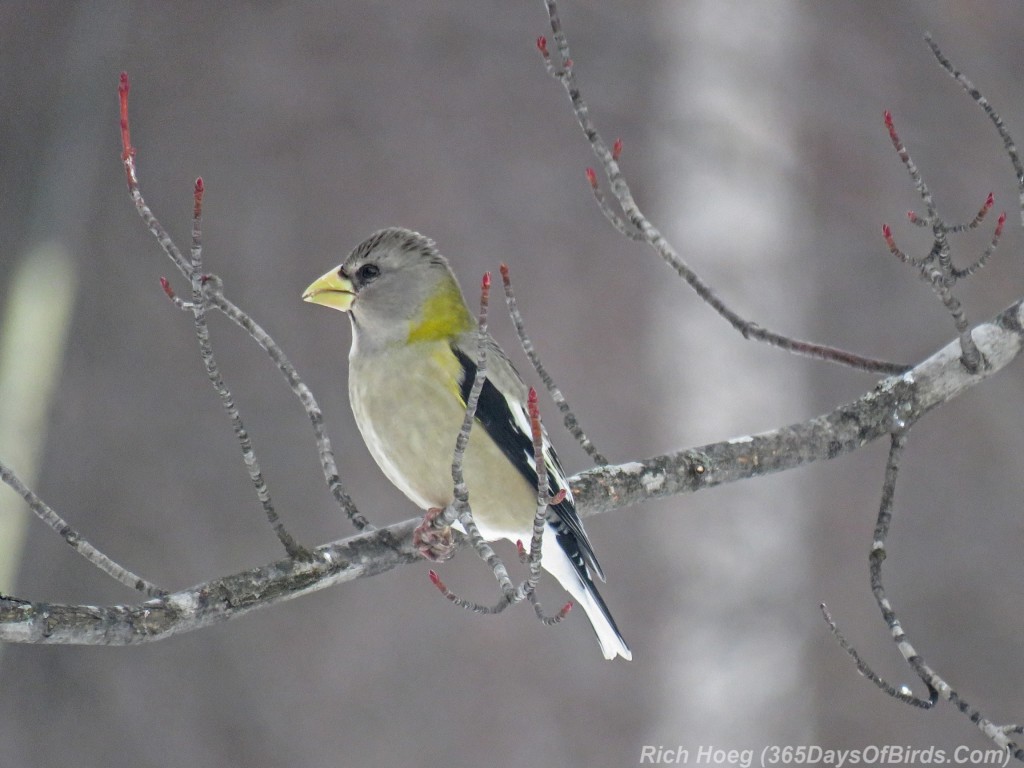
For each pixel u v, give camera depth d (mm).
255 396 11344
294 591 6980
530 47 12266
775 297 12641
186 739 10805
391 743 10867
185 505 11164
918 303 13250
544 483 5941
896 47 13789
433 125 11883
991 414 12961
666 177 12688
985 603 12570
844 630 12328
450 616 11156
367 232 11609
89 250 11734
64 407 11375
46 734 10789
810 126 13312
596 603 8477
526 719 11070
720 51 13000
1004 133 7508
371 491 11219
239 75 11883
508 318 11781
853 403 8320
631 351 11984
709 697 11680
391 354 8805
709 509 12109
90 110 11992
